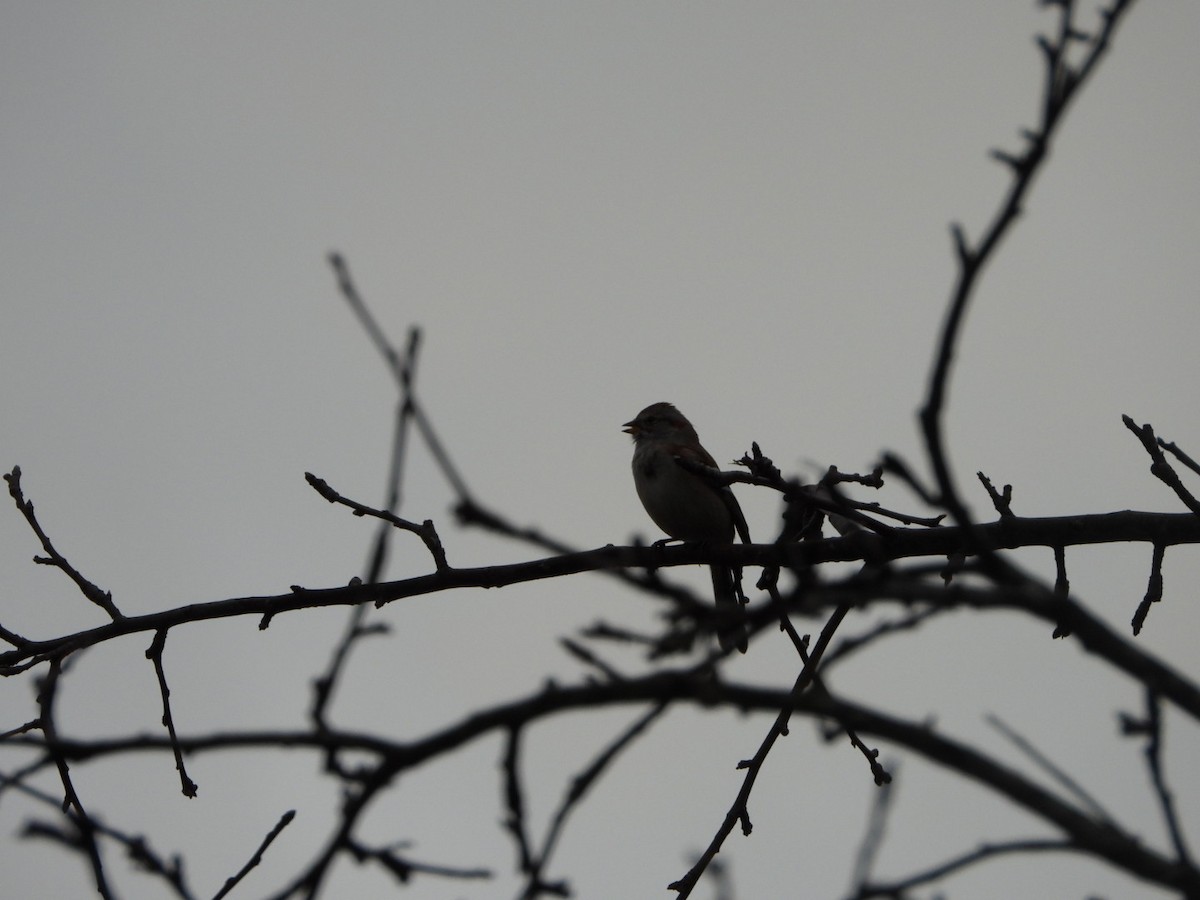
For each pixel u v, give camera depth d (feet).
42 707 29.12
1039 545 36.24
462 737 19.88
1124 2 16.87
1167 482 30.09
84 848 24.58
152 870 24.93
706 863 27.86
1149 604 30.17
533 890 19.97
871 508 29.27
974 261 17.71
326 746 21.33
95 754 23.40
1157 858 17.30
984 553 18.80
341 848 20.54
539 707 19.26
